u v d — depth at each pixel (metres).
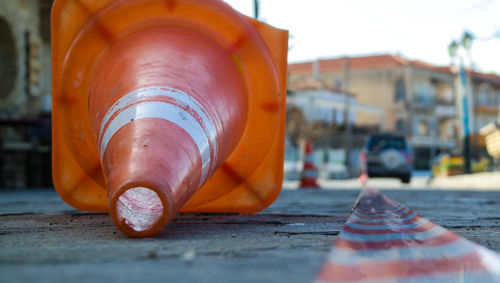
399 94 52.75
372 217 2.99
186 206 2.83
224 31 2.64
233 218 3.09
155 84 2.19
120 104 2.14
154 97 2.11
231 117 2.46
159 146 1.89
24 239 2.10
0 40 12.80
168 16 2.59
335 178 31.94
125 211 1.99
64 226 2.63
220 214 3.31
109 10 2.54
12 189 10.65
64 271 1.36
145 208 2.03
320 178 32.62
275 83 2.75
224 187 2.80
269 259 1.58
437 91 54.75
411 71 52.16
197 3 2.60
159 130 1.96
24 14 13.46
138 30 2.58
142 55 2.41
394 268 1.43
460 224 2.90
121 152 1.90
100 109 2.30
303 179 12.71
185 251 1.74
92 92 2.48
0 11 12.14
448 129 54.41
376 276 1.33
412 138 48.09
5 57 12.88
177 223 2.78
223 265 1.47
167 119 2.02
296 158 34.91
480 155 31.73
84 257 1.60
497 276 1.33
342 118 45.94
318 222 2.93
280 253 1.71
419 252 1.71
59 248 1.81
